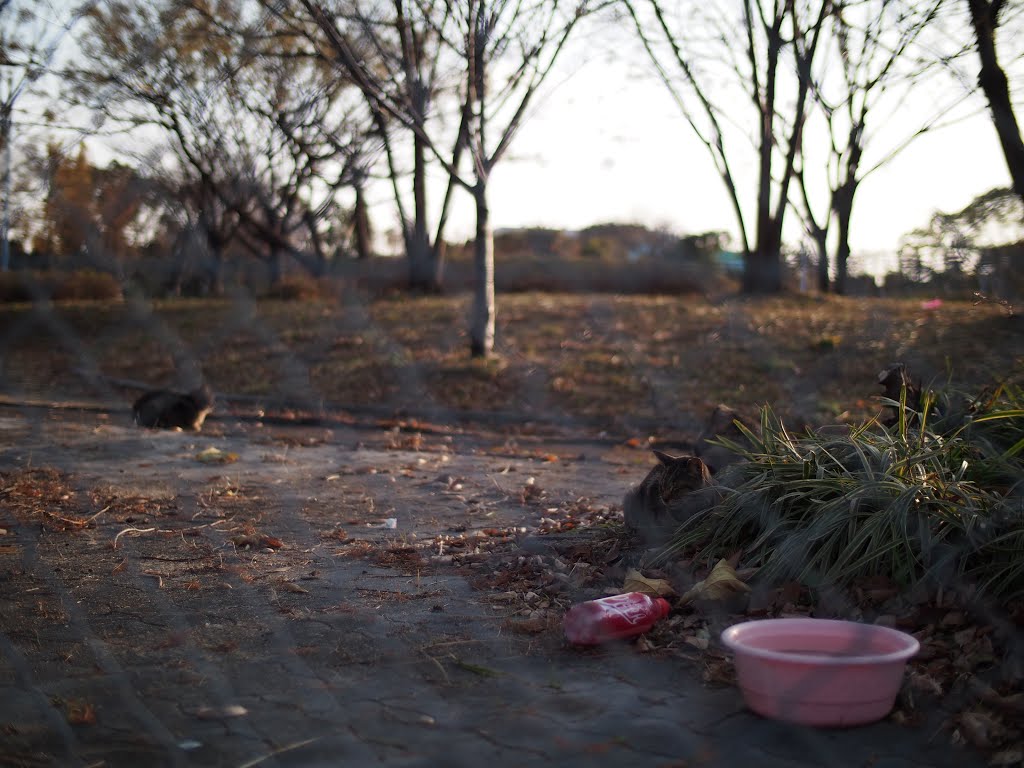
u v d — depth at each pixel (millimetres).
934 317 13047
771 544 4367
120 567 5113
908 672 3371
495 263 26656
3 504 6652
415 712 3252
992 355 9375
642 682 3496
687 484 4965
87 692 3445
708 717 3170
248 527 6062
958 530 3988
